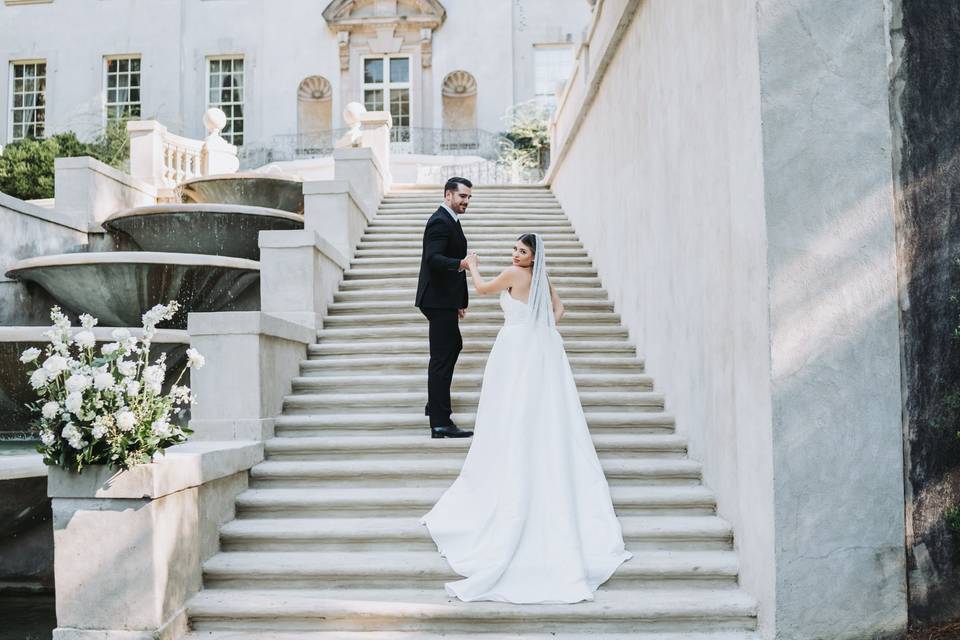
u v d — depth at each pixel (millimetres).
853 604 3861
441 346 5648
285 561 4406
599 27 8766
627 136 7363
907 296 4008
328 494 4977
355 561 4391
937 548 3949
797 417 3895
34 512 5195
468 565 4270
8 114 22188
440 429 5613
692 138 5277
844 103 4016
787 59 4004
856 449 3908
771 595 3889
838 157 3990
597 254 8914
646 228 6652
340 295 8086
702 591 4262
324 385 6414
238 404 5508
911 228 4035
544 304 4961
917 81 4082
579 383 6438
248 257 10586
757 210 4035
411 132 21641
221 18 22391
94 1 22297
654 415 5793
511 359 4766
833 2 4043
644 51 6664
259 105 22094
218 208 9781
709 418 4977
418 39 22031
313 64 22141
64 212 10320
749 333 4168
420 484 5223
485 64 21938
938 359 4000
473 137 21672
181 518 4129
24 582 5387
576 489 4617
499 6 22062
